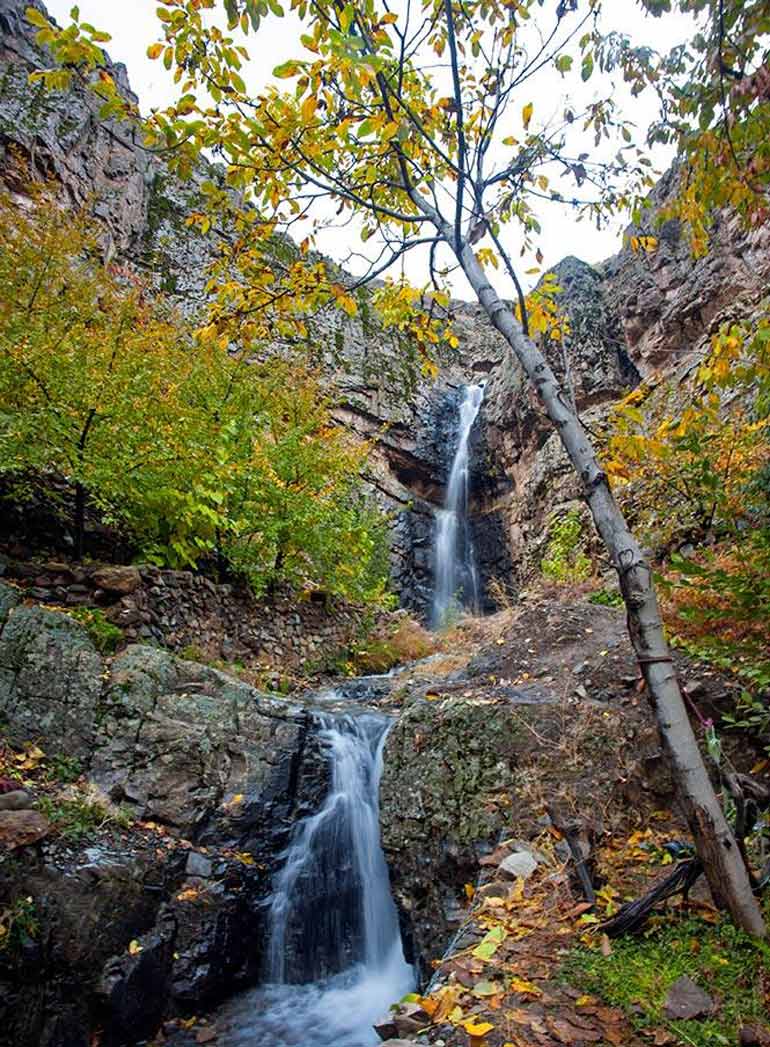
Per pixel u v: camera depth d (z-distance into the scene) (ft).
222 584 25.66
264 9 7.56
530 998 7.02
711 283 36.88
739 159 8.88
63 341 19.65
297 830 16.93
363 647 32.55
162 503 21.56
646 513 27.66
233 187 10.18
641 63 8.64
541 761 13.08
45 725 15.12
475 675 18.71
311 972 15.56
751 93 8.10
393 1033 7.43
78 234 24.39
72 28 7.84
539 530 46.93
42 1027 10.85
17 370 18.38
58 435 18.49
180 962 13.23
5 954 10.81
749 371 9.87
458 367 72.38
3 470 17.67
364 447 35.99
